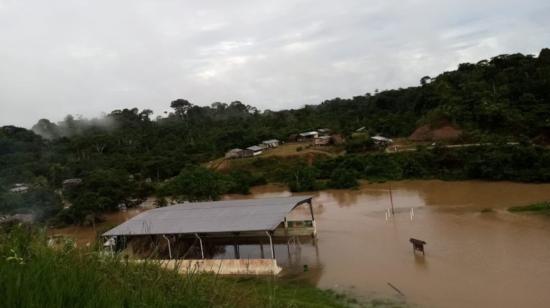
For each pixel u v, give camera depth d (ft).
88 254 20.89
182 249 112.27
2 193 162.30
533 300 66.69
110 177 203.92
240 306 23.17
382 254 98.53
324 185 208.74
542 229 103.86
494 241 98.43
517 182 170.81
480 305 66.95
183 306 19.38
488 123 246.47
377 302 71.77
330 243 112.27
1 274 14.52
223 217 105.19
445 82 322.14
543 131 220.02
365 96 479.41
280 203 113.19
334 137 293.02
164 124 431.43
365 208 153.69
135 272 21.22
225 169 270.26
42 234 21.07
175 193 188.96
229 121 428.15
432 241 104.27
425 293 73.77
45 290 14.32
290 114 431.43
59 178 241.96
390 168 215.51
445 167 203.21
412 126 296.10
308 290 79.61
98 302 14.78
